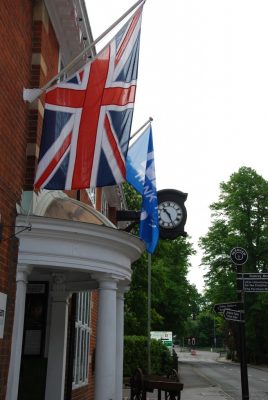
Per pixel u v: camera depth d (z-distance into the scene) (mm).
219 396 19812
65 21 10945
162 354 28656
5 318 7688
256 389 23203
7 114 7961
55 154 7770
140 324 33969
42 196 9648
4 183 7762
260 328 46188
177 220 15750
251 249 46219
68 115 7902
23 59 8984
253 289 10078
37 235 8406
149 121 12531
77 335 14070
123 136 7719
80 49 11859
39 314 11500
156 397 19844
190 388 23516
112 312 9289
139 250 10273
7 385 7738
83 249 8867
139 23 8312
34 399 10906
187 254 51375
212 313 50531
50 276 11633
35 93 8891
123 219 15266
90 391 16500
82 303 14961
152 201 11312
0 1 7641
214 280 47281
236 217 46469
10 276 7914
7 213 7879
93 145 7719
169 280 47844
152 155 12031
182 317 48844
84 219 10180
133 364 27453
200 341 133625
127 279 10141
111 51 8172
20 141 8688
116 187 22172
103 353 9055
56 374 11016
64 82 8086
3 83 7770
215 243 47812
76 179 7605
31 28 9602
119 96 7930
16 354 7910
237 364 50812
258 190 47250
